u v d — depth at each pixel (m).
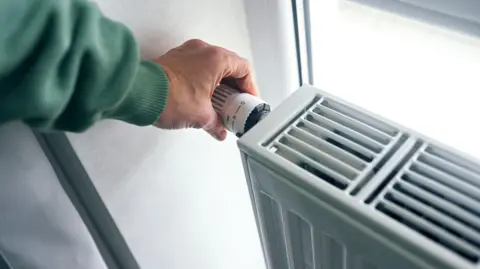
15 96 0.33
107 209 0.52
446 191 0.36
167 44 0.48
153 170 0.53
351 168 0.39
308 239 0.46
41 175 0.47
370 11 0.52
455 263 0.33
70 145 0.45
